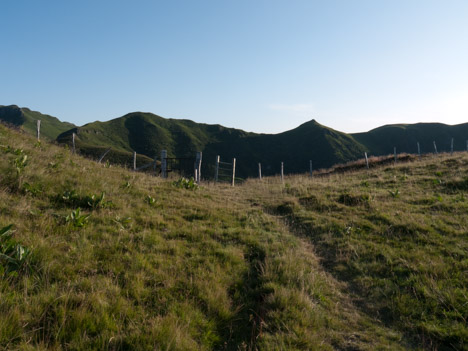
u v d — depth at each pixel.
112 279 4.36
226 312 4.10
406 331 4.25
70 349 3.00
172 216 7.82
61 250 4.83
